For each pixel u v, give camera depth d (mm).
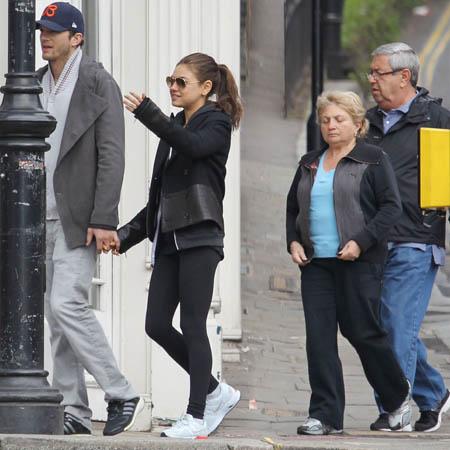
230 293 47844
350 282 34281
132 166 39406
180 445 29188
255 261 61375
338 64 148750
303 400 40688
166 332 32500
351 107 34312
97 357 31750
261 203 74312
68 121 31703
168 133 31000
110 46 40625
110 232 31516
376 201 34188
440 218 36219
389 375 34875
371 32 161125
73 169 31672
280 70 111375
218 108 32281
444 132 28219
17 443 29125
